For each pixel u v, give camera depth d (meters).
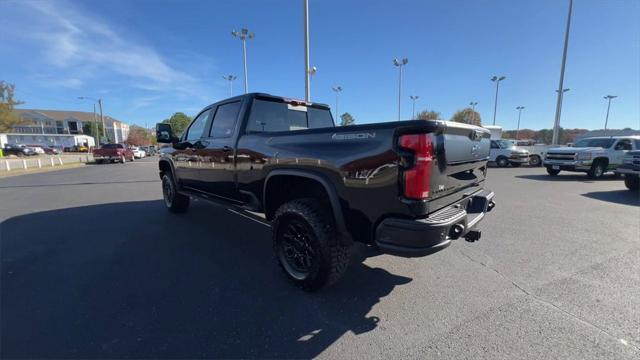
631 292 2.93
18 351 2.10
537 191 9.02
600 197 8.01
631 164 8.76
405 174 2.16
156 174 15.44
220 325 2.42
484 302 2.77
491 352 2.11
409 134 2.15
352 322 2.46
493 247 4.18
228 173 3.93
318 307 2.68
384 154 2.25
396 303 2.75
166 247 4.18
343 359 2.05
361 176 2.40
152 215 6.00
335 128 2.58
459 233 2.37
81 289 2.98
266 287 3.05
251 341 2.23
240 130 3.69
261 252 4.00
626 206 6.85
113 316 2.53
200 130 4.79
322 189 2.99
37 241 4.42
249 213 3.86
